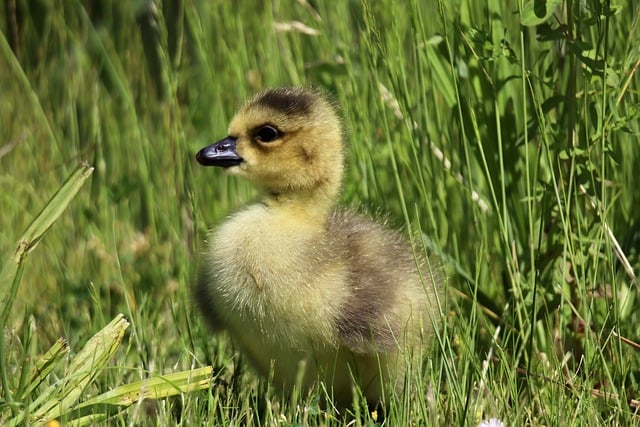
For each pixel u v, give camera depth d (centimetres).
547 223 1145
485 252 1188
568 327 1148
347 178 1287
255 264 1016
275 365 1062
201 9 1600
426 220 1210
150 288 1345
